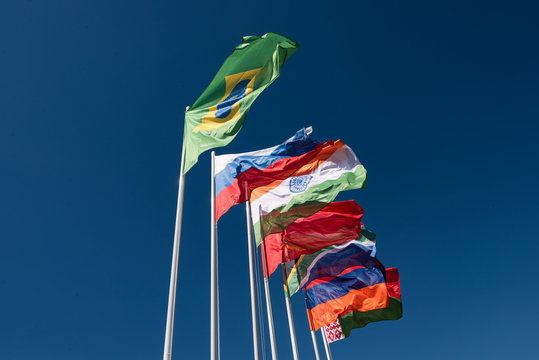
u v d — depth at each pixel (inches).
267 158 584.4
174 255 378.0
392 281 780.6
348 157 606.9
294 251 628.1
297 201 586.6
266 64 471.2
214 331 377.4
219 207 554.6
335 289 729.6
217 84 475.2
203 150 429.7
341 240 642.8
